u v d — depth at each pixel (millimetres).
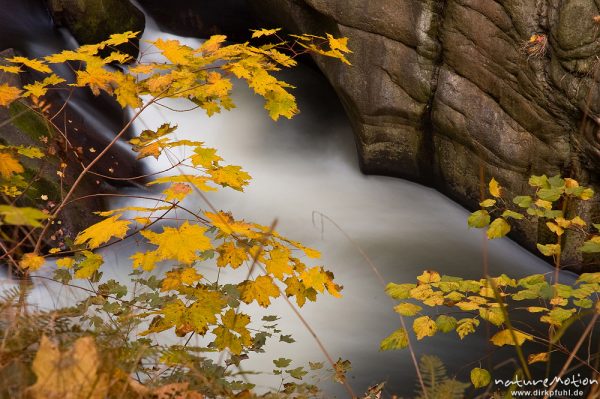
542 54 6344
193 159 2543
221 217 2396
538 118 6543
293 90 9969
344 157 9023
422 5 7059
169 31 10414
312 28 7938
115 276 6035
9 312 1673
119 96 2730
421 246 7406
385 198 8227
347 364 3109
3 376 1348
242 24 10594
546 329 5750
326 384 5078
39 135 6836
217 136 9195
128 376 1498
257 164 8922
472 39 6828
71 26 9047
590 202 6477
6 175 2721
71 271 5398
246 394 1908
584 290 2838
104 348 1593
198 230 2326
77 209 6527
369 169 8453
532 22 6316
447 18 7000
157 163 8336
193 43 10391
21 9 9141
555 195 3139
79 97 8297
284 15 8227
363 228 7684
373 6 7262
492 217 7352
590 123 6191
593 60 5996
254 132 9352
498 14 6551
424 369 1698
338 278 6809
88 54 2775
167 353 1954
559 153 6508
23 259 2484
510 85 6668
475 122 7059
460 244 7449
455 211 7883
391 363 5434
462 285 2986
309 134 9391
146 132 2736
